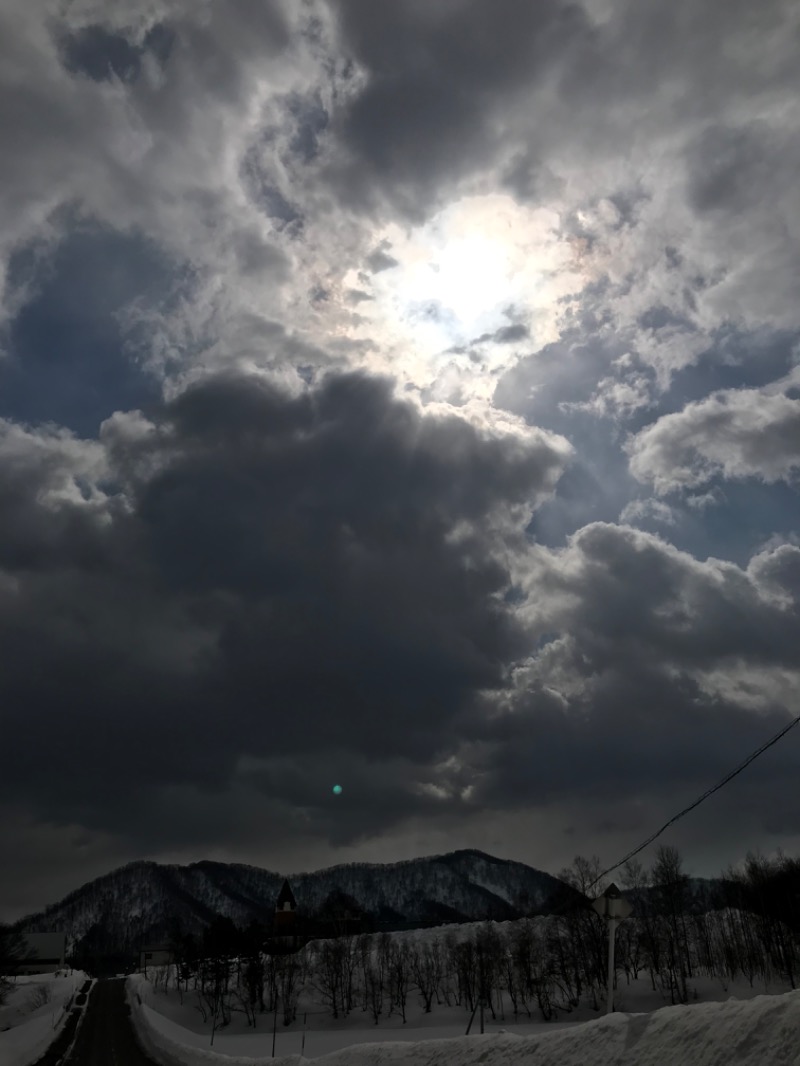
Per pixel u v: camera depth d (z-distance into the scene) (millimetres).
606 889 27078
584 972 138250
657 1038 20531
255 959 156875
